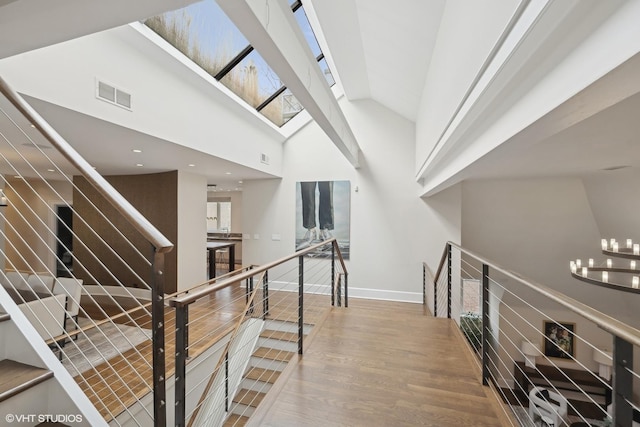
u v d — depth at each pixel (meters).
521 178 4.20
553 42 0.92
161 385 1.17
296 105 5.65
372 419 1.70
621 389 0.81
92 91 2.25
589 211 4.48
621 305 4.86
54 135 1.35
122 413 2.49
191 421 2.93
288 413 1.75
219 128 3.88
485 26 1.33
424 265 5.13
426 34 2.72
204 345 3.55
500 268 1.72
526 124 1.18
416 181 5.21
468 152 2.11
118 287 5.48
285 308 4.88
